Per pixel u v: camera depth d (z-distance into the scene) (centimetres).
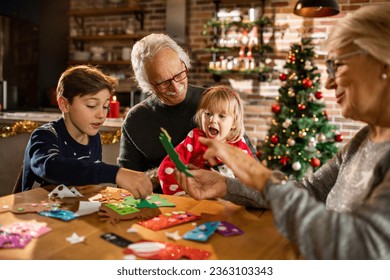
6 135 291
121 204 112
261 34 463
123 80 542
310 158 386
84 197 119
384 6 76
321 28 445
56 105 546
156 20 523
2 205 109
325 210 70
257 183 77
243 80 482
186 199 121
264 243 88
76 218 100
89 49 569
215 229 94
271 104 472
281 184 74
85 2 564
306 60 405
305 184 113
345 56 77
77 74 141
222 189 115
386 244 65
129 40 539
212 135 162
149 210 108
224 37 480
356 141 97
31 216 101
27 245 83
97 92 139
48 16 570
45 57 569
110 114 337
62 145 146
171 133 178
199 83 507
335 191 94
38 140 137
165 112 179
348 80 78
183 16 493
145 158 188
